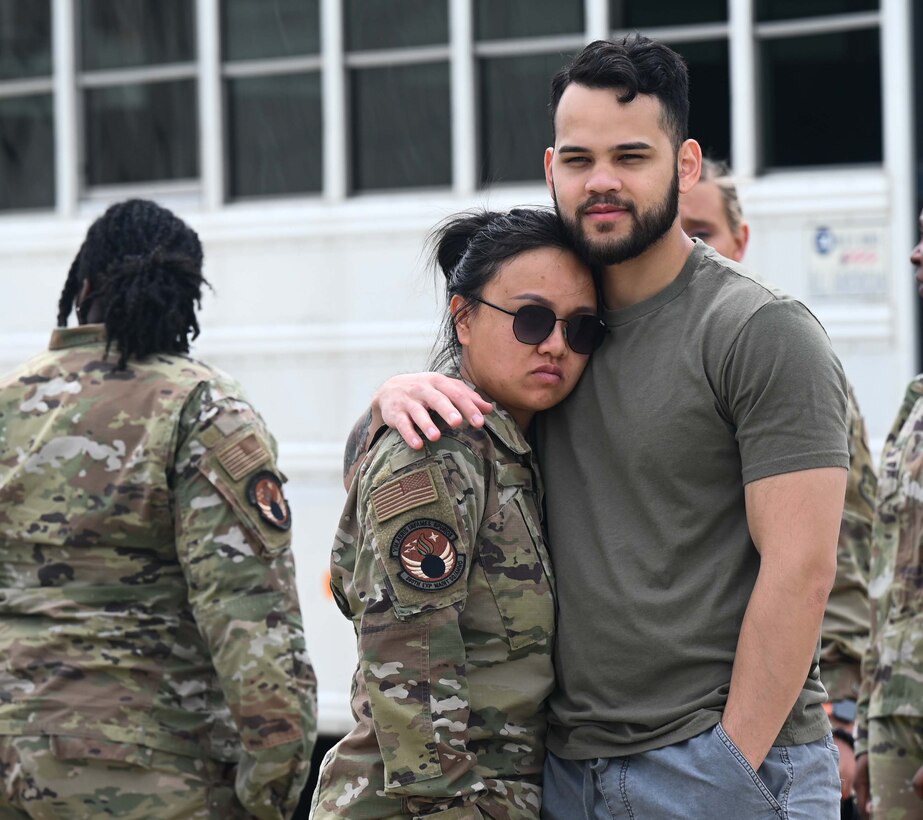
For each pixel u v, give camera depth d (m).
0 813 8.65
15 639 8.62
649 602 6.71
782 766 6.60
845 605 9.69
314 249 14.11
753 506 6.55
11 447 8.89
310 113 14.22
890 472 9.31
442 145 13.86
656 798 6.61
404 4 13.97
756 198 12.98
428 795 6.60
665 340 6.84
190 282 9.30
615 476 6.90
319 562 13.98
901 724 9.10
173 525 8.75
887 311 12.70
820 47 12.90
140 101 14.69
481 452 6.90
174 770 8.59
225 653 8.49
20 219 14.91
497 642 6.87
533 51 13.62
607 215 6.77
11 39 14.95
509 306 6.97
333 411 14.03
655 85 6.78
